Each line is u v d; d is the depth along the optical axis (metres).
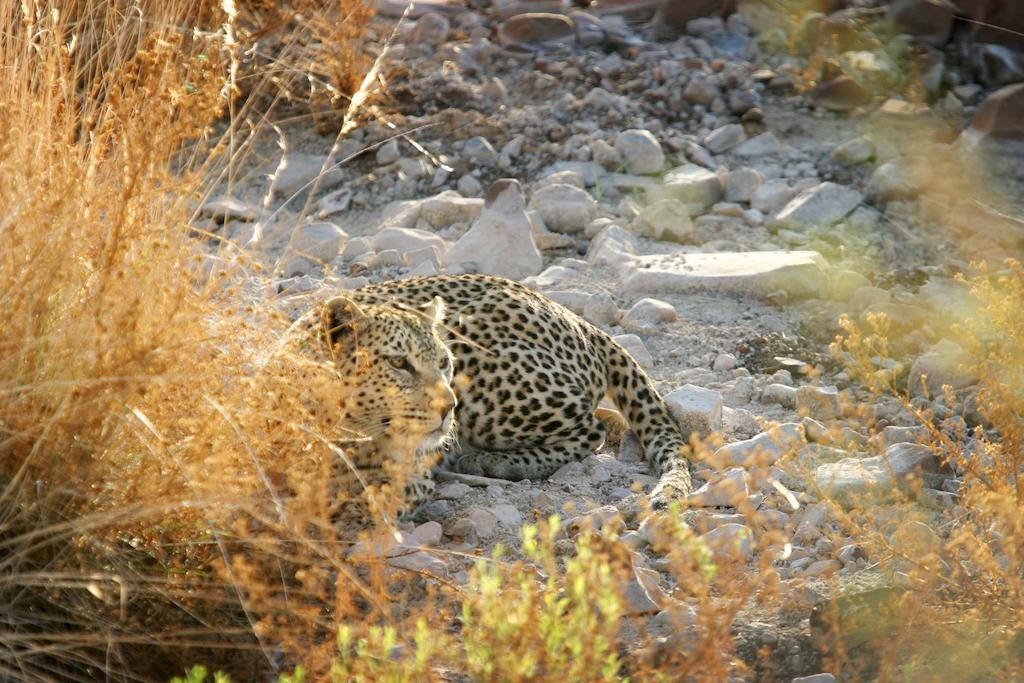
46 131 8.25
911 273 15.18
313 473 8.16
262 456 7.93
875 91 19.70
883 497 9.77
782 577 8.76
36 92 9.16
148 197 8.11
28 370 7.43
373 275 15.12
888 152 17.98
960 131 18.67
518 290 11.92
